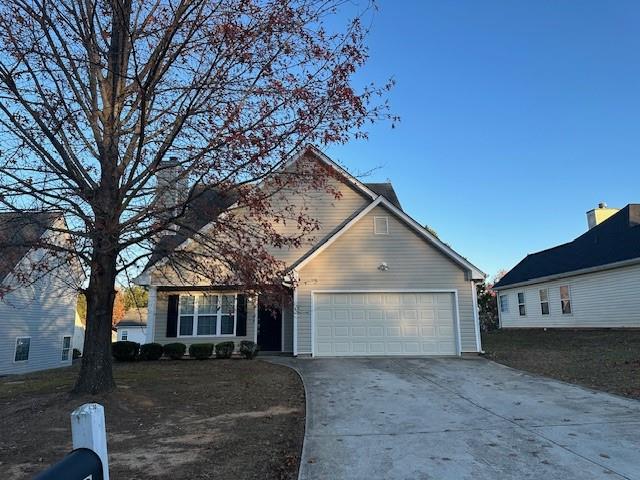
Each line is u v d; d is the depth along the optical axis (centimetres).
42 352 2275
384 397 925
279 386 1040
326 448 621
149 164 852
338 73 751
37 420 737
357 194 1770
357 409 831
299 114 745
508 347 1812
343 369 1265
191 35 699
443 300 1591
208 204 865
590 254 2286
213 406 857
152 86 748
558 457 574
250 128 743
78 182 817
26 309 2162
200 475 539
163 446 638
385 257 1614
